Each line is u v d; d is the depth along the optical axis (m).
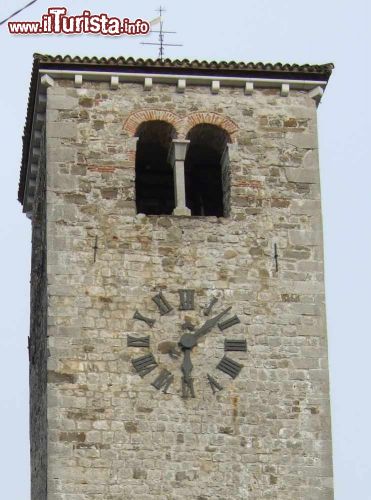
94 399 58.62
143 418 58.62
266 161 61.84
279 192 61.53
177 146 61.69
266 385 59.44
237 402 59.16
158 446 58.41
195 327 59.72
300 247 61.03
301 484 58.66
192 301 59.97
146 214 63.34
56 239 60.00
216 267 60.47
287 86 62.53
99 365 58.97
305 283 60.66
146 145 63.19
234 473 58.47
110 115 61.56
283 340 59.97
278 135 62.19
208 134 62.50
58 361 58.81
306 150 62.16
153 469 58.19
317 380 59.69
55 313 59.28
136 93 61.94
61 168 60.84
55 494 57.59
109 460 58.12
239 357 59.59
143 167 64.69
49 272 59.62
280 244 61.00
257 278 60.50
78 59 61.50
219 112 62.16
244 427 58.97
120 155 61.25
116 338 59.31
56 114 61.34
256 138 62.06
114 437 58.31
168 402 58.84
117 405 58.66
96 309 59.50
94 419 58.41
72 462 57.94
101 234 60.28
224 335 59.78
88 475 57.91
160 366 59.16
